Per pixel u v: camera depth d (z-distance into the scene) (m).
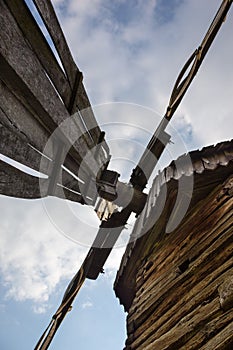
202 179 3.38
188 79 2.85
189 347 2.28
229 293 2.20
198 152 3.30
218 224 3.10
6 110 1.46
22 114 1.61
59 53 1.85
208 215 3.38
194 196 3.69
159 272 3.83
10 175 1.60
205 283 2.72
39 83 1.61
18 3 1.38
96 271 4.09
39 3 1.55
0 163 1.49
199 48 2.80
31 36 1.53
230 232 2.79
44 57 1.68
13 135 1.51
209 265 2.85
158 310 3.36
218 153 3.29
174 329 2.69
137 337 3.58
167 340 2.66
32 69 1.54
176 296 3.11
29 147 1.71
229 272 2.45
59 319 3.83
